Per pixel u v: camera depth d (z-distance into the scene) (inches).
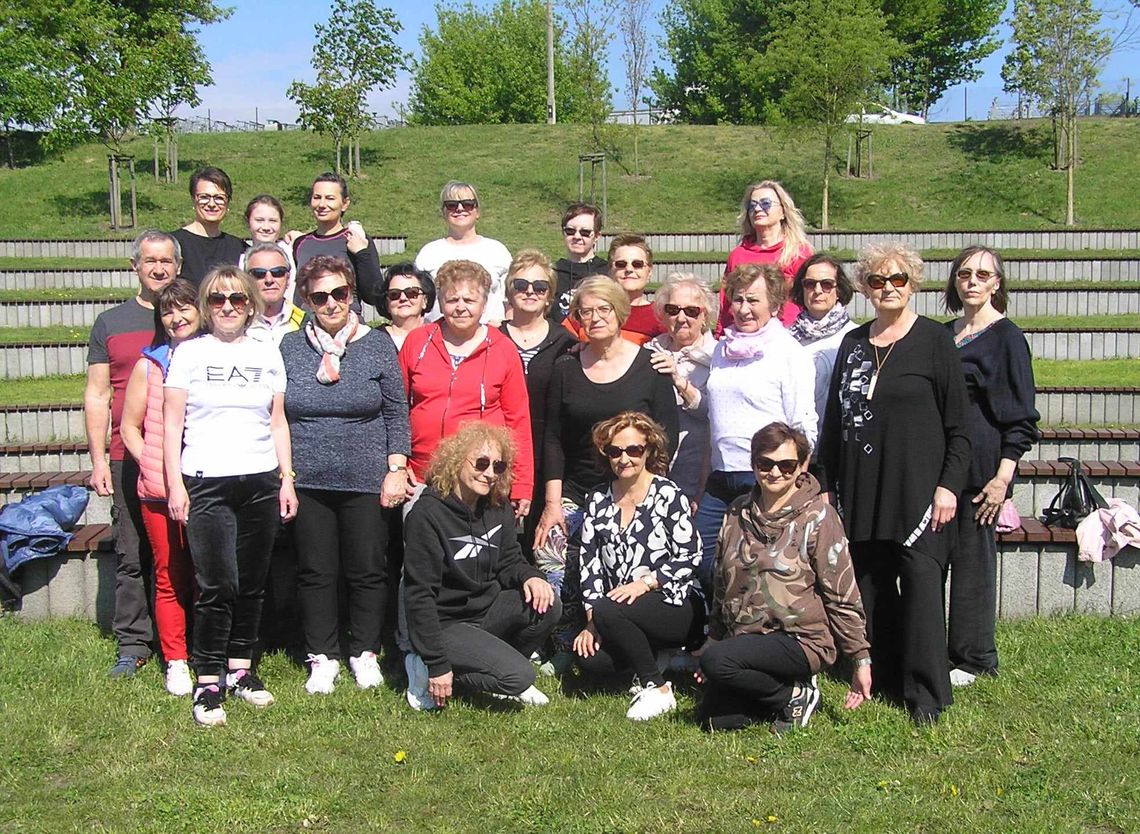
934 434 179.8
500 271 251.4
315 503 194.1
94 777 159.3
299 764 163.5
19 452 290.7
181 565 193.5
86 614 229.5
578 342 217.2
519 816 147.4
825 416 190.7
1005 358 188.9
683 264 581.9
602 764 163.2
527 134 938.1
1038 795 152.2
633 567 188.1
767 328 193.9
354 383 192.7
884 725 175.0
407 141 925.2
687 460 210.4
